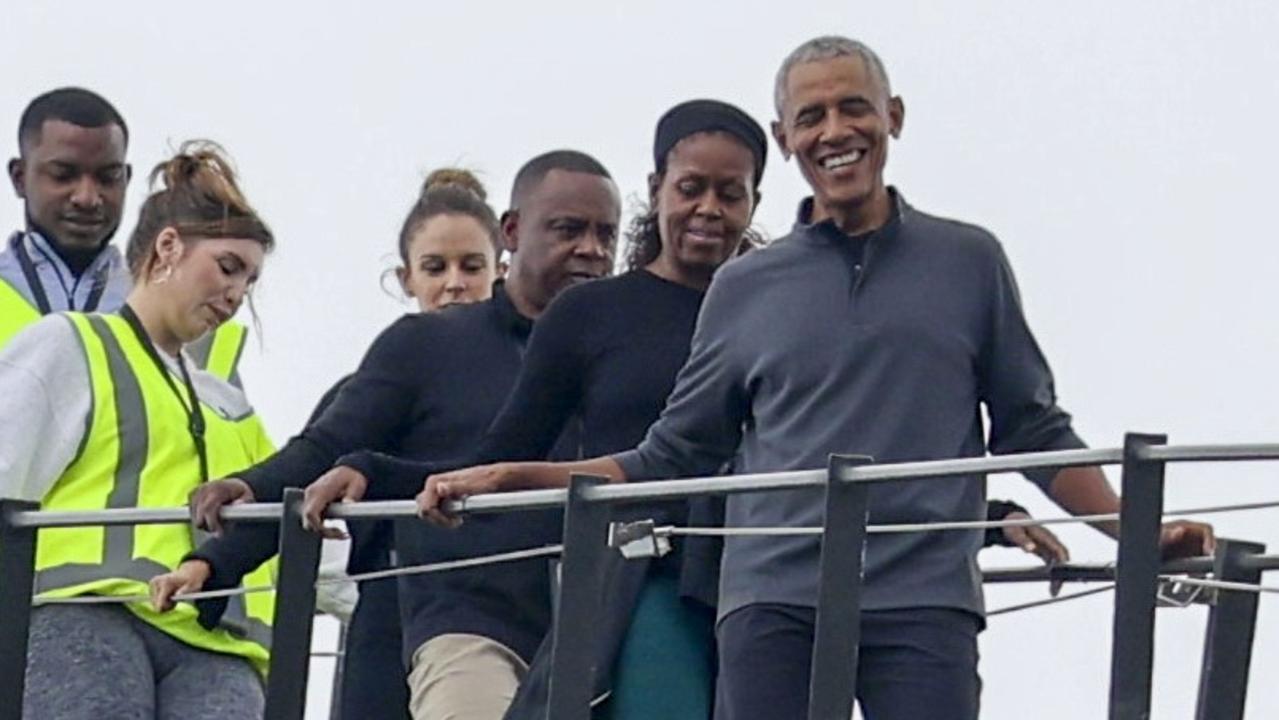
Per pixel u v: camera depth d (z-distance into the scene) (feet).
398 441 115.96
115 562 108.78
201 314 112.06
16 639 105.60
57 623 107.45
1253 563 98.58
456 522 102.53
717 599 105.09
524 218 116.98
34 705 106.63
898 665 98.99
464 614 111.55
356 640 116.67
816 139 103.30
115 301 125.49
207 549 108.27
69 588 108.06
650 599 106.22
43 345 110.01
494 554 111.65
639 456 104.94
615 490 98.17
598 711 105.91
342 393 115.34
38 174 124.98
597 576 98.43
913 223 103.60
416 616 112.57
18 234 125.59
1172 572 100.78
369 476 106.63
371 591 116.78
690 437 104.94
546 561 111.96
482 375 116.06
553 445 112.16
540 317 111.14
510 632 111.34
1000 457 92.84
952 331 102.06
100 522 105.81
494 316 117.08
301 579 104.94
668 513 106.22
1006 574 108.17
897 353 101.76
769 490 95.96
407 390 115.65
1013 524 96.37
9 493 108.17
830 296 102.73
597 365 110.11
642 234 113.39
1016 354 103.19
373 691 116.16
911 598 99.14
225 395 114.62
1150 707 90.53
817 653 93.76
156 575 108.99
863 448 101.19
